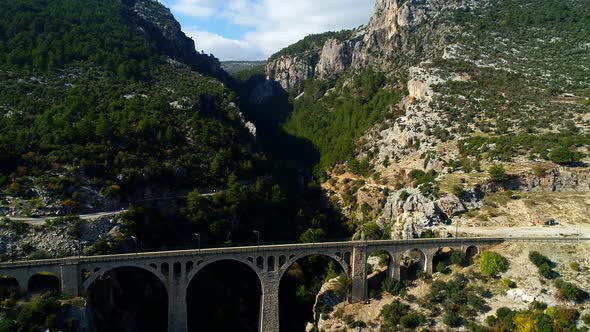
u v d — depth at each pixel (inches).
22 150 4473.4
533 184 5004.9
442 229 4598.9
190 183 5378.9
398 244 4173.2
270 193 6072.8
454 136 6166.3
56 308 3122.5
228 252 3754.9
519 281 3782.0
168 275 3592.5
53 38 6894.7
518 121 6058.1
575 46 7726.4
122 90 6279.5
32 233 3759.8
